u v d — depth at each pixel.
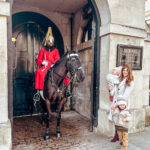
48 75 3.11
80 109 4.94
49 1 4.25
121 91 2.56
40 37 4.79
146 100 4.00
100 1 3.03
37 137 3.14
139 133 3.38
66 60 2.86
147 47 3.86
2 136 2.17
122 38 3.16
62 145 2.81
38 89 3.32
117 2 3.04
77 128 3.68
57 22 5.01
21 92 4.60
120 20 3.10
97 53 3.33
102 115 3.22
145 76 3.90
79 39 4.94
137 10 3.30
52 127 3.73
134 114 3.34
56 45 5.07
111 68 3.07
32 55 4.69
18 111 4.59
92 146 2.78
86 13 4.42
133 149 2.66
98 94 3.39
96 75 3.38
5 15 2.15
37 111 4.84
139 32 3.30
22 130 3.51
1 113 2.24
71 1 4.24
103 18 3.19
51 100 3.12
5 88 2.24
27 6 4.50
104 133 3.20
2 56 2.20
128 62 3.21
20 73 4.55
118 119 2.32
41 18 4.75
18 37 4.46
